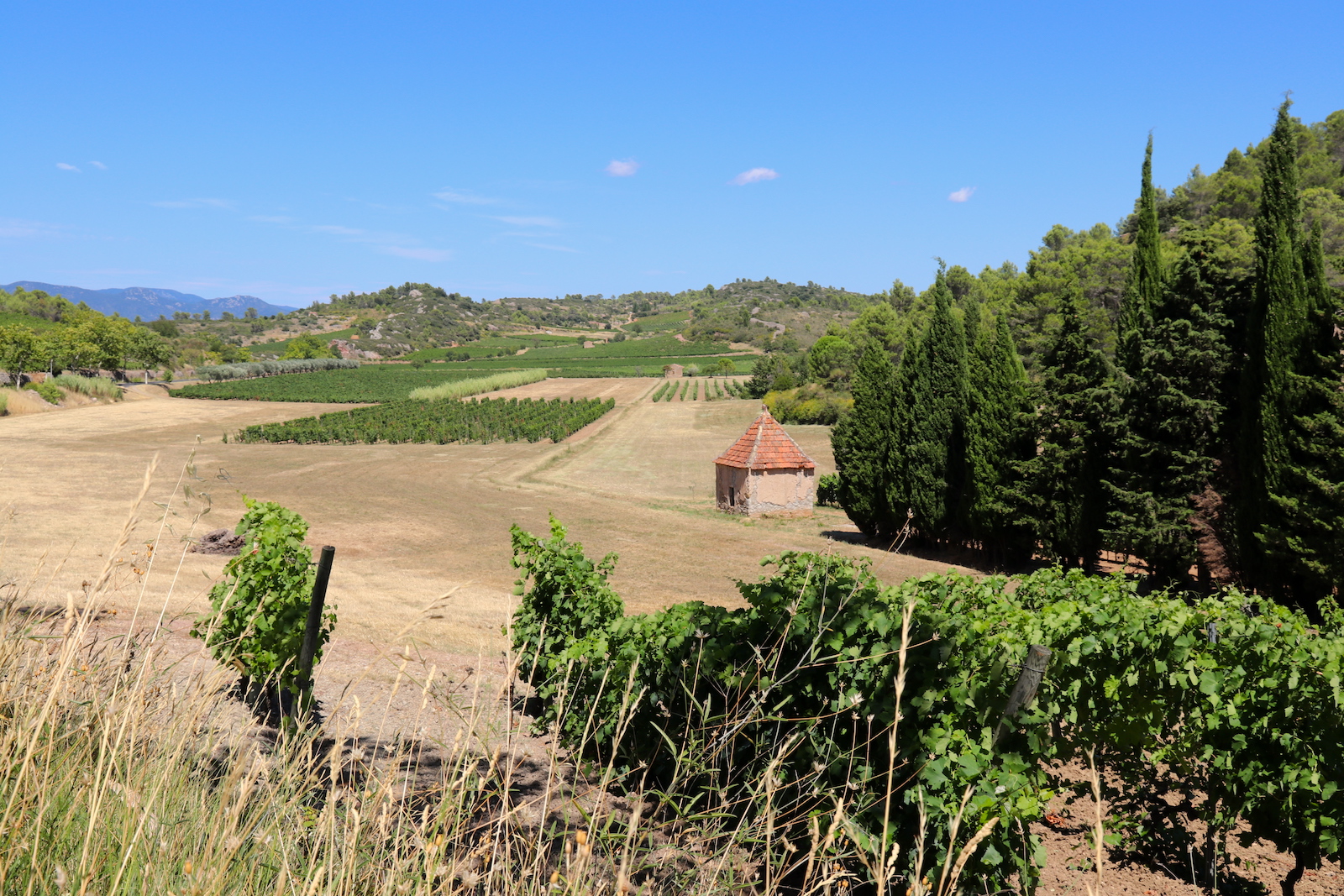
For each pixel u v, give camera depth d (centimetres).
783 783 396
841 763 399
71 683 208
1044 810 662
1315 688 533
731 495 3241
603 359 19062
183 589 1162
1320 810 530
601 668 570
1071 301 1947
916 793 389
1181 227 1705
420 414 7112
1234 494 1609
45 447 4709
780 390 9006
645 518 3012
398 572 1925
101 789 165
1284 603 1446
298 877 181
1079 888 542
